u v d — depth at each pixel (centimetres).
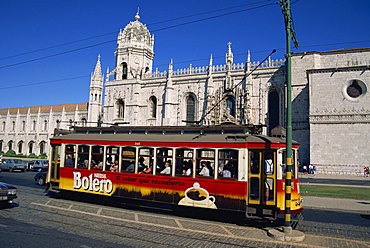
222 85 5672
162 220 1512
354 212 1884
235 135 1545
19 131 10044
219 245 1122
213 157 1555
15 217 1487
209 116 5675
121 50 6938
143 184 1722
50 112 9362
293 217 1548
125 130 1973
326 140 4334
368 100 4181
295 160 1544
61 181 2061
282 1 1377
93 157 1961
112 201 1938
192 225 1423
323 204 2081
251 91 5341
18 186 2769
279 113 5109
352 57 4725
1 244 1048
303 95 4950
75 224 1376
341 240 1216
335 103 4366
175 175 1631
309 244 1154
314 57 4941
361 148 4134
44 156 8344
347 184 3250
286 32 1380
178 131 1783
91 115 7950
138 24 7075
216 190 1515
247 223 1499
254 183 1472
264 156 1461
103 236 1195
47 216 1530
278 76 5188
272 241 1184
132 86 6581
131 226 1366
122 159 1825
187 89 6019
